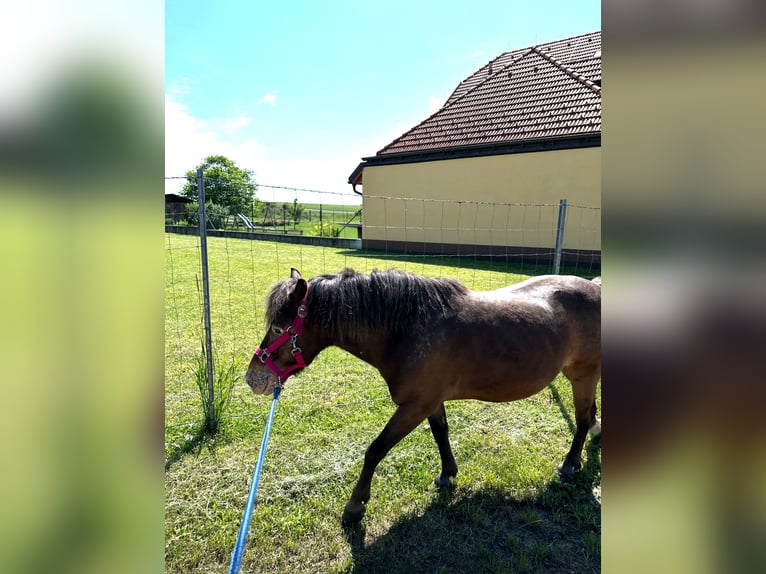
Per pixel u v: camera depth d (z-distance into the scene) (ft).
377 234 49.08
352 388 13.03
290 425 10.77
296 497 8.29
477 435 10.51
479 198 40.65
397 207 47.14
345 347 7.63
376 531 7.51
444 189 43.06
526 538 7.41
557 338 7.93
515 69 47.88
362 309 7.22
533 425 11.03
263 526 7.53
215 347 15.89
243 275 29.09
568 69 42.11
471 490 8.56
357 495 7.51
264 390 7.31
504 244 39.27
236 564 3.96
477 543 7.29
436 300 7.47
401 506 8.09
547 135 36.17
